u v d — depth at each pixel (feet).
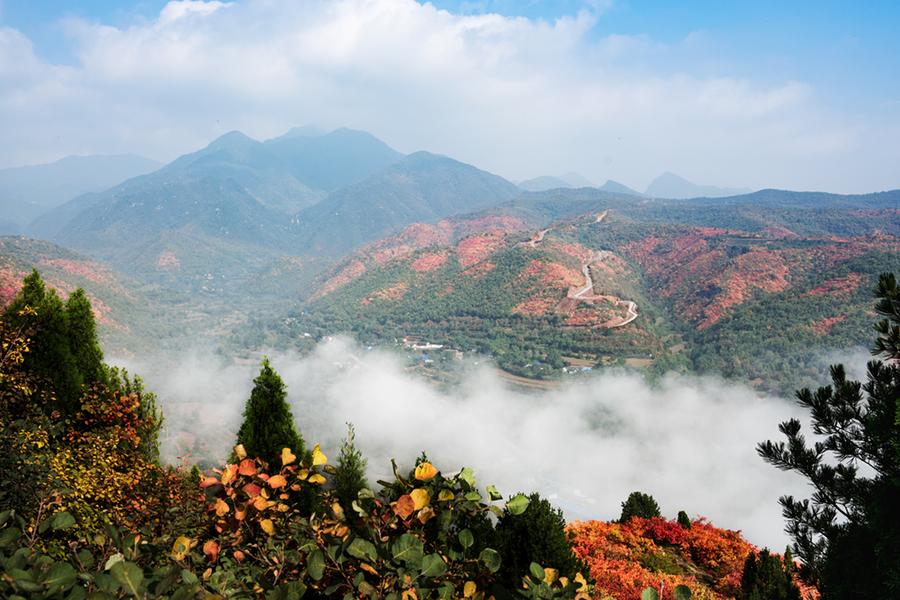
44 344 39.06
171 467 35.50
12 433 22.82
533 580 10.19
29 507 20.62
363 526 10.54
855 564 25.80
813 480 28.63
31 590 6.72
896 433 24.91
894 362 26.86
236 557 11.05
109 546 10.00
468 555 10.89
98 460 30.94
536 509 24.43
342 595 10.00
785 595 37.24
